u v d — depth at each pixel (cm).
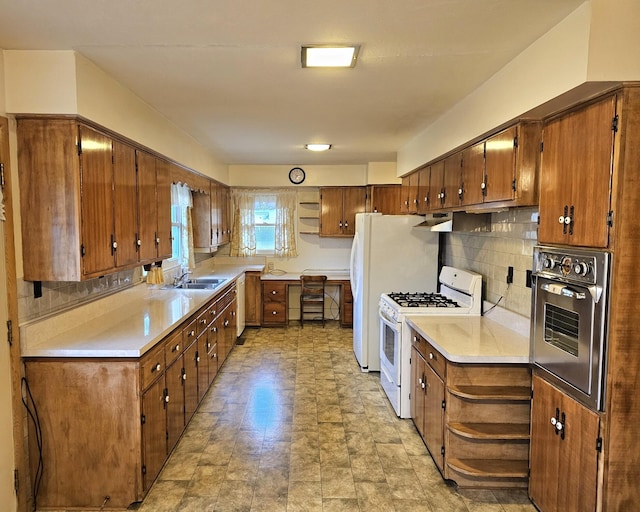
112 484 222
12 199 208
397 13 167
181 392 290
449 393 237
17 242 212
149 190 307
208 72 231
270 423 321
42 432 219
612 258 162
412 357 319
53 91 204
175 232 472
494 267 313
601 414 168
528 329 263
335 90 262
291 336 569
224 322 448
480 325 294
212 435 301
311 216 655
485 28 179
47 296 236
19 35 186
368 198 609
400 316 325
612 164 162
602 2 155
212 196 521
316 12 166
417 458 274
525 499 232
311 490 239
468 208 283
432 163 367
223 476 252
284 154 512
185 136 389
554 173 200
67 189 212
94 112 221
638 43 156
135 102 273
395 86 254
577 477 183
